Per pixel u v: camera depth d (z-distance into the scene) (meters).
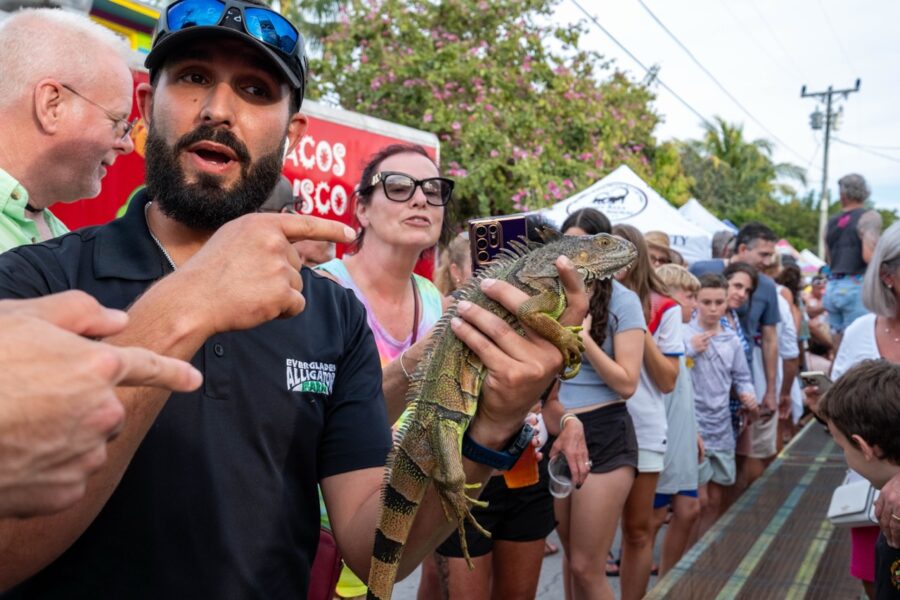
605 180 10.75
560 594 5.54
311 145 5.90
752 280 7.11
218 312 1.34
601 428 4.18
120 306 1.74
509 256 2.24
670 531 5.35
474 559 3.65
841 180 8.60
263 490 1.74
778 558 3.42
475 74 13.71
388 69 13.89
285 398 1.81
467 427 1.93
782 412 8.73
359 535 1.89
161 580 1.60
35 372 0.82
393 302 3.68
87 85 2.97
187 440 1.66
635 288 4.78
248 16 1.88
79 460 0.85
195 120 1.87
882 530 2.66
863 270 8.26
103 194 4.40
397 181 3.53
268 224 1.42
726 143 46.75
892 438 2.88
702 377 6.24
